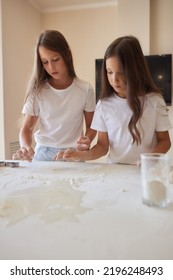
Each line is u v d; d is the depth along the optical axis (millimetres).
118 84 1016
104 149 1120
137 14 2670
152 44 2730
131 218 509
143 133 1050
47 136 1288
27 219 511
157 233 449
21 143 1229
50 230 465
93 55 3053
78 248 408
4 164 995
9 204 588
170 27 2672
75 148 1171
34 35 3031
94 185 722
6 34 2457
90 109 1342
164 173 572
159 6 2688
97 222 493
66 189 688
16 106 2650
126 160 1084
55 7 3109
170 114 2668
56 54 1185
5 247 416
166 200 566
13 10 2574
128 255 391
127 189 683
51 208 562
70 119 1293
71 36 3113
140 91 1012
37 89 1276
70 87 1298
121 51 962
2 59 2396
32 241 430
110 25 2973
